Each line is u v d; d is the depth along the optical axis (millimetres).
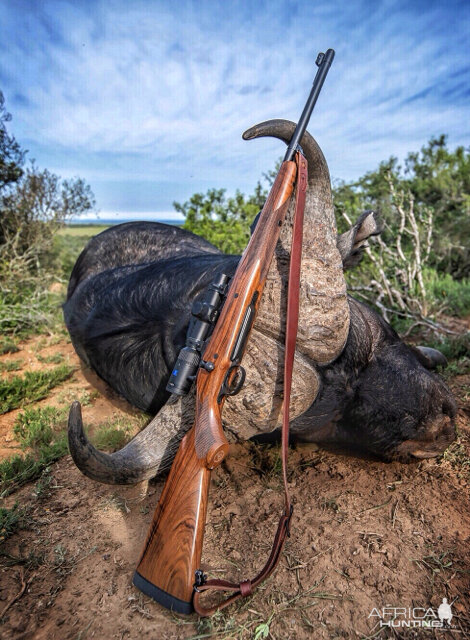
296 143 808
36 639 704
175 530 687
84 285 1491
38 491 1047
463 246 3031
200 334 791
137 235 1572
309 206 841
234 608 736
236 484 1031
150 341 1143
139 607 745
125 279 1283
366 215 907
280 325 842
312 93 823
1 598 777
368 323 1031
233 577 794
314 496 981
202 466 701
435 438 1021
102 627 717
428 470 1053
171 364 1073
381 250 2301
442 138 3893
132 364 1201
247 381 848
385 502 953
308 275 835
